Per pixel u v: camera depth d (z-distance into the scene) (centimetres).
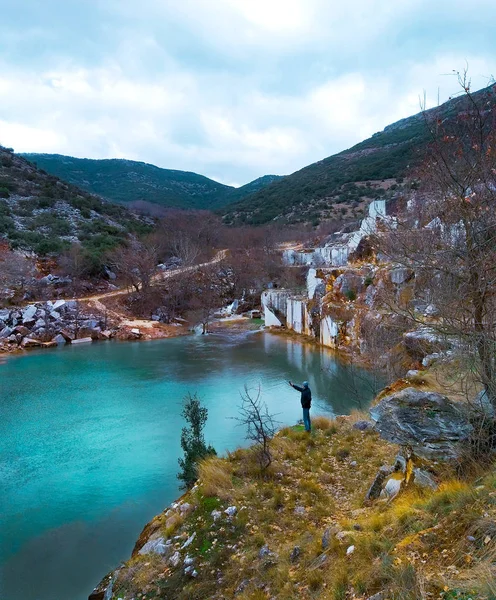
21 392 2517
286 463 1192
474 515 516
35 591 956
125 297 5122
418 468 769
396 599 443
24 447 1752
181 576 806
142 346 3928
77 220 7206
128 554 1077
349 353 3078
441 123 732
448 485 655
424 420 791
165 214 10275
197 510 1012
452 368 992
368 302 3033
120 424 1988
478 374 765
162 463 1580
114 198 17375
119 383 2695
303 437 1381
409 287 2134
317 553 681
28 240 5612
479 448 715
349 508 894
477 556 450
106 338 4281
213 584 753
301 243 7562
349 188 10025
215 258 6981
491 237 714
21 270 4978
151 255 5678
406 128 14588
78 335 4238
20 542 1145
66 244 5769
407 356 1805
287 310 4656
